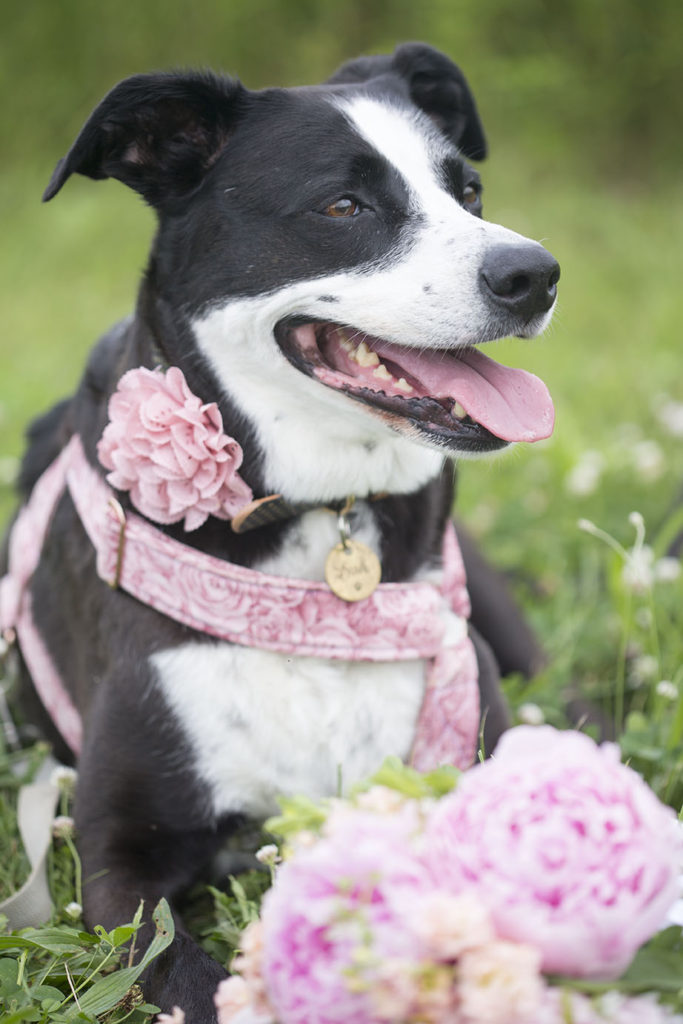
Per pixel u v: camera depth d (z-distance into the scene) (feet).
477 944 4.17
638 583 10.16
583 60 29.81
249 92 8.01
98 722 7.77
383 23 30.99
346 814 4.63
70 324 22.89
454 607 8.36
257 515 7.45
